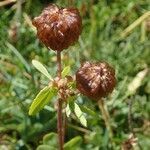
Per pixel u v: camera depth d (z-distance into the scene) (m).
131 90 0.12
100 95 0.08
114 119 0.12
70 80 0.08
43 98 0.08
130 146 0.10
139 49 0.13
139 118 0.12
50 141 0.11
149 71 0.13
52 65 0.13
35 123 0.12
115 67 0.13
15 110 0.12
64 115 0.09
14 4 0.14
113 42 0.13
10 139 0.12
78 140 0.10
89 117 0.11
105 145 0.11
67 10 0.07
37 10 0.14
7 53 0.13
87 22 0.14
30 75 0.12
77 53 0.13
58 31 0.07
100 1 0.14
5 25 0.14
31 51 0.13
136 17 0.14
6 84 0.12
